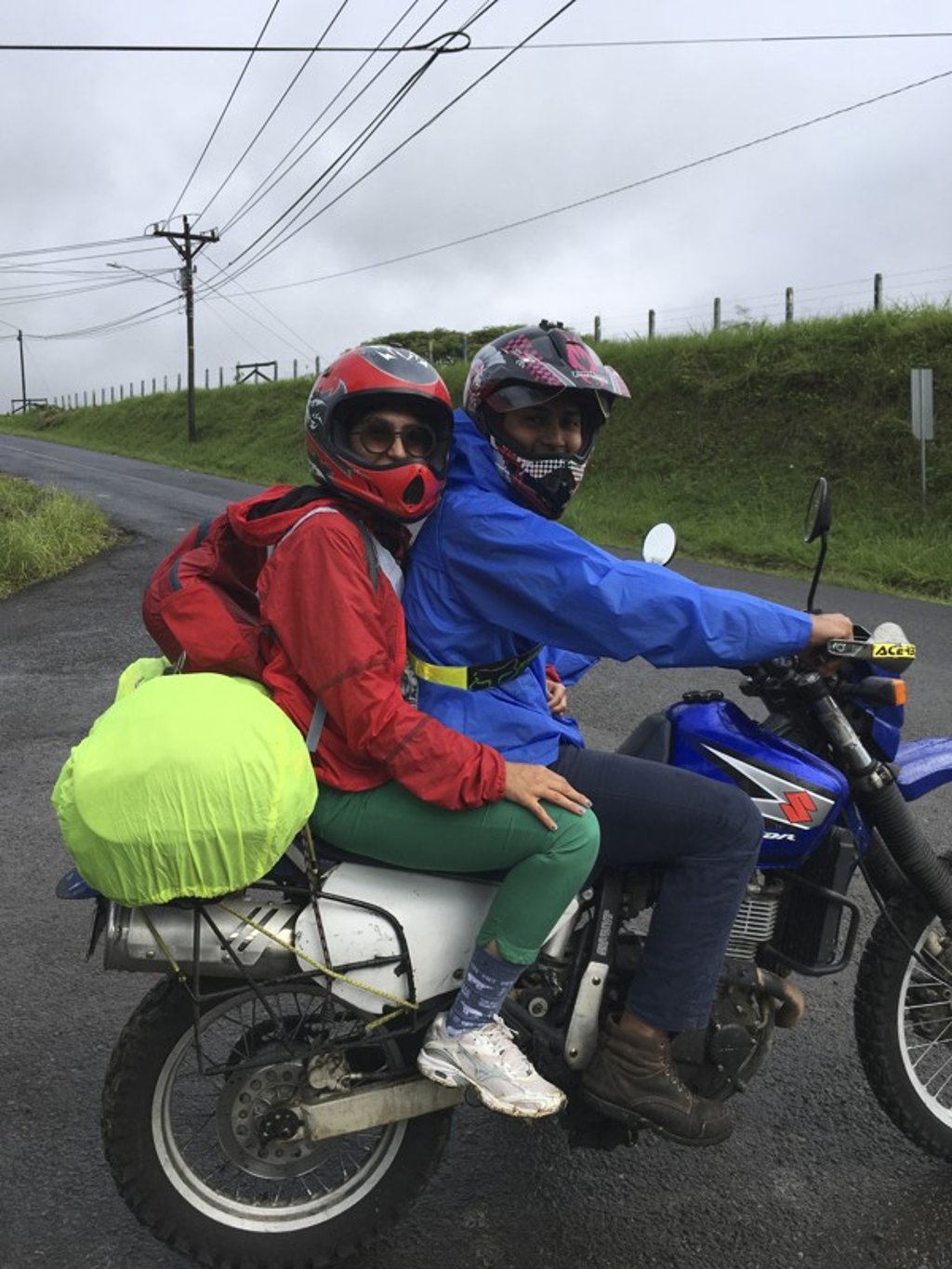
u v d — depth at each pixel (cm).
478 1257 240
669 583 217
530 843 212
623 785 228
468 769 204
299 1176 238
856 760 246
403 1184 235
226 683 204
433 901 223
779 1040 320
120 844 190
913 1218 252
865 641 236
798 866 250
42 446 4000
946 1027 277
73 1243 242
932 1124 265
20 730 609
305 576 205
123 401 5075
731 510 1597
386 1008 225
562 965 240
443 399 217
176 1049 226
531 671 235
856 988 268
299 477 2516
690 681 698
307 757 202
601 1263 238
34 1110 284
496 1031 223
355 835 214
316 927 218
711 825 226
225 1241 229
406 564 228
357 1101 227
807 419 1753
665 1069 233
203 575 223
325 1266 237
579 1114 244
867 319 1875
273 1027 240
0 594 1052
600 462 1908
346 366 214
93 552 1300
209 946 214
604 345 2270
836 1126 283
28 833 462
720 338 2056
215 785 190
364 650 203
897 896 266
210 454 3303
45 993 339
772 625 224
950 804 482
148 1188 226
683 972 228
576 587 212
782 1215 252
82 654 792
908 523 1404
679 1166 268
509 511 218
